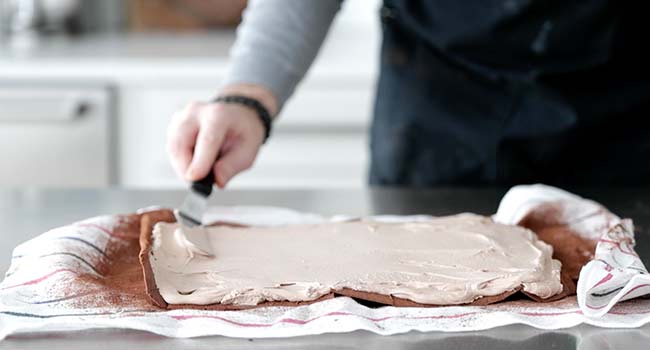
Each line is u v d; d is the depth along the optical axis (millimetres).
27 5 2523
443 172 1419
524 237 966
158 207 1136
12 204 1234
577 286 812
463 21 1382
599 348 738
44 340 743
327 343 745
